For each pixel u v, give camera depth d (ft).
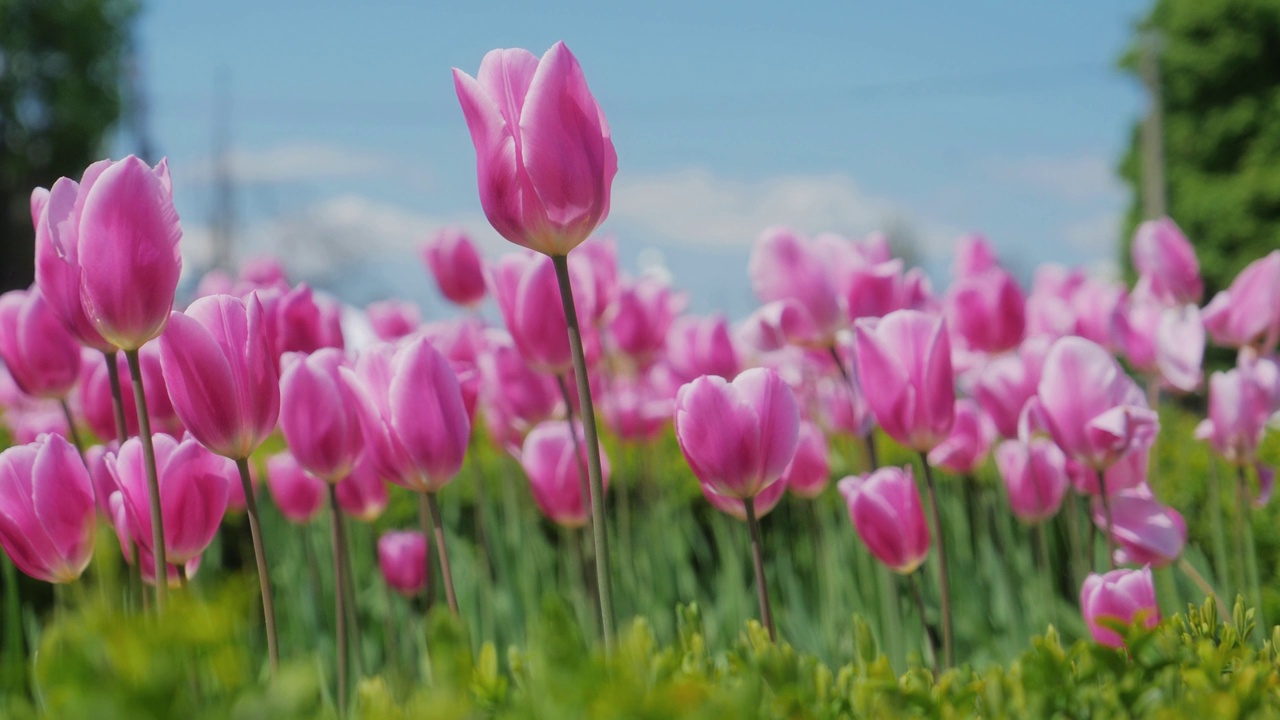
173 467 4.86
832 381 13.07
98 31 103.81
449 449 5.28
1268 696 3.68
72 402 14.82
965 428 9.14
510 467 11.82
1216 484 8.56
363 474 7.24
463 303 10.46
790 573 10.54
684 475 15.71
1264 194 90.02
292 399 5.54
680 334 10.70
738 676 3.86
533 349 6.98
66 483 4.97
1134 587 5.16
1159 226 9.50
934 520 6.14
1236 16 92.17
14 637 6.48
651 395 12.78
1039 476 8.35
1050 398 6.41
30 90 103.24
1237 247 92.07
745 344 8.46
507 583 10.54
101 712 2.52
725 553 11.56
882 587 10.00
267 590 4.81
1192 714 3.40
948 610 6.09
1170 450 14.66
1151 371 9.73
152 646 2.67
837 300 8.18
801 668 3.82
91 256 4.43
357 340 18.12
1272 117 91.30
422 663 8.21
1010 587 9.71
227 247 88.28
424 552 8.31
